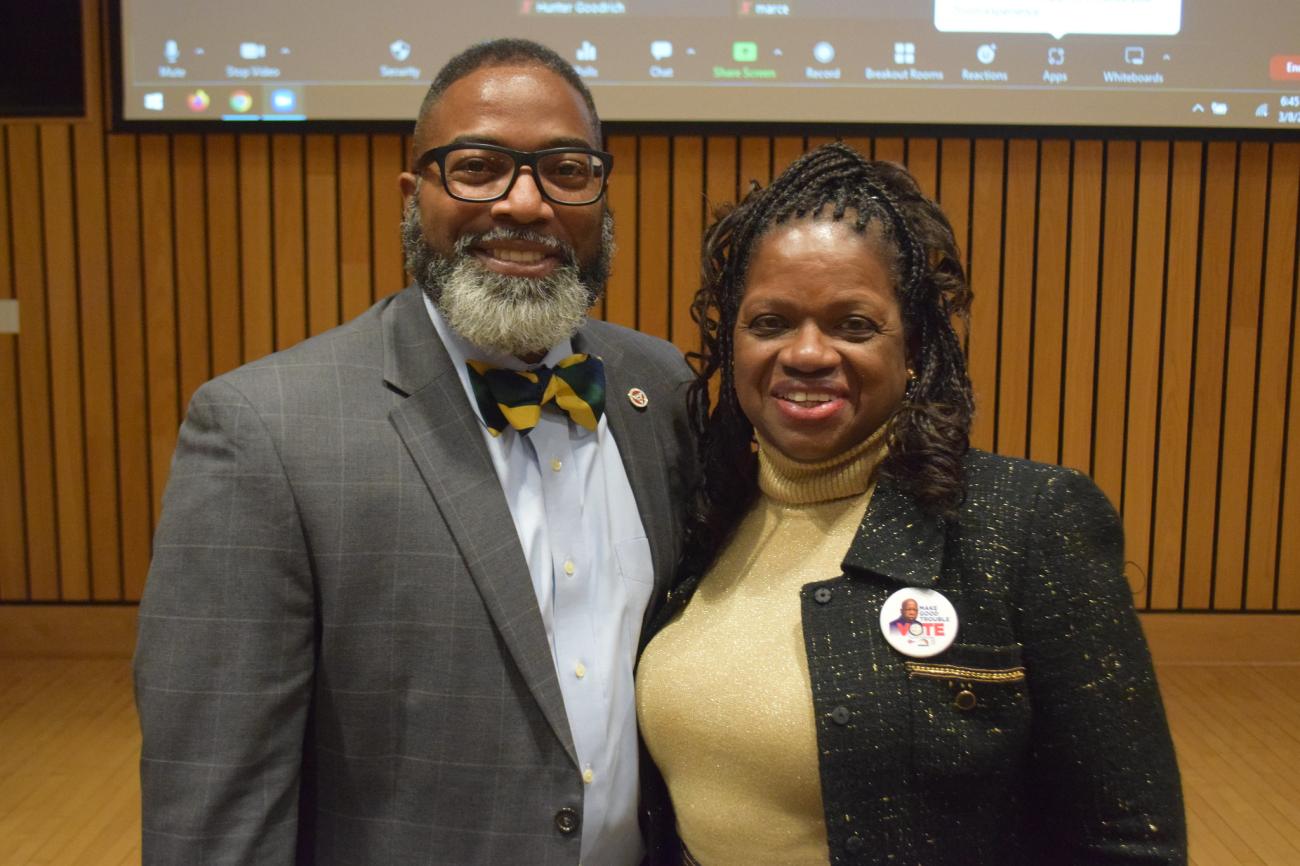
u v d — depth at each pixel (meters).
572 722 1.43
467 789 1.36
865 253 1.30
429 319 1.50
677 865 1.53
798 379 1.32
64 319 4.41
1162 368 4.40
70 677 4.28
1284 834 3.08
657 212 4.32
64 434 4.47
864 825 1.23
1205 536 4.48
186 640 1.28
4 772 3.43
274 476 1.31
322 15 4.11
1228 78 4.11
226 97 4.16
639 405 1.68
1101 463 4.45
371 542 1.34
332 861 1.37
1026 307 4.37
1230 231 4.31
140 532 4.51
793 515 1.44
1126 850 1.20
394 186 4.32
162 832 1.25
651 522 1.59
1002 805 1.25
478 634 1.36
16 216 4.35
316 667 1.37
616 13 4.09
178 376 4.44
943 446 1.30
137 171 4.32
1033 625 1.23
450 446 1.42
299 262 4.38
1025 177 4.29
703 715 1.35
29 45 4.25
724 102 4.12
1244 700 4.07
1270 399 4.40
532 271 1.42
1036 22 4.09
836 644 1.28
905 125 4.14
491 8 4.09
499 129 1.39
